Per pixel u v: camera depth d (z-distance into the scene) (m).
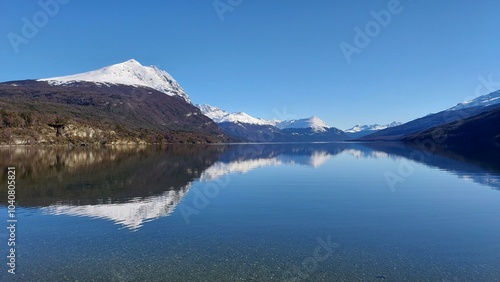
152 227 23.95
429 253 19.02
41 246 20.05
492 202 32.41
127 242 20.73
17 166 63.88
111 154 105.19
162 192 37.66
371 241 21.08
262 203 32.09
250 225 24.53
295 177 51.72
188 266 17.20
